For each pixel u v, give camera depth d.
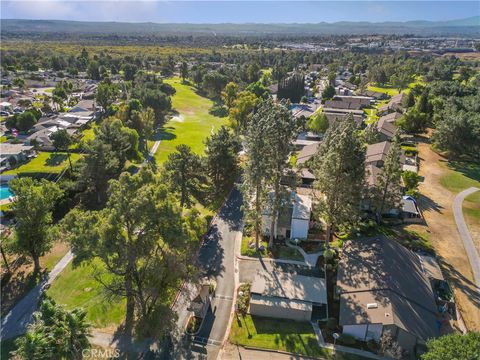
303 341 38.66
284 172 51.06
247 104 115.56
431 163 87.50
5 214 64.50
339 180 47.56
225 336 40.00
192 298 44.34
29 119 117.38
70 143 98.31
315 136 111.75
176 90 184.50
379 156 77.75
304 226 56.62
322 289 44.03
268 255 53.53
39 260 52.88
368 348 37.72
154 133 116.25
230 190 76.38
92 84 190.62
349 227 57.75
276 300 42.41
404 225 60.00
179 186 62.97
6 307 44.25
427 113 113.94
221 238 58.53
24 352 27.41
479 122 88.12
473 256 52.28
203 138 116.88
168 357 37.44
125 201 34.19
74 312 30.09
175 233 35.44
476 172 82.56
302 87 161.62
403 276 43.44
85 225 35.62
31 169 83.75
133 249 36.00
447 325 39.91
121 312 43.34
